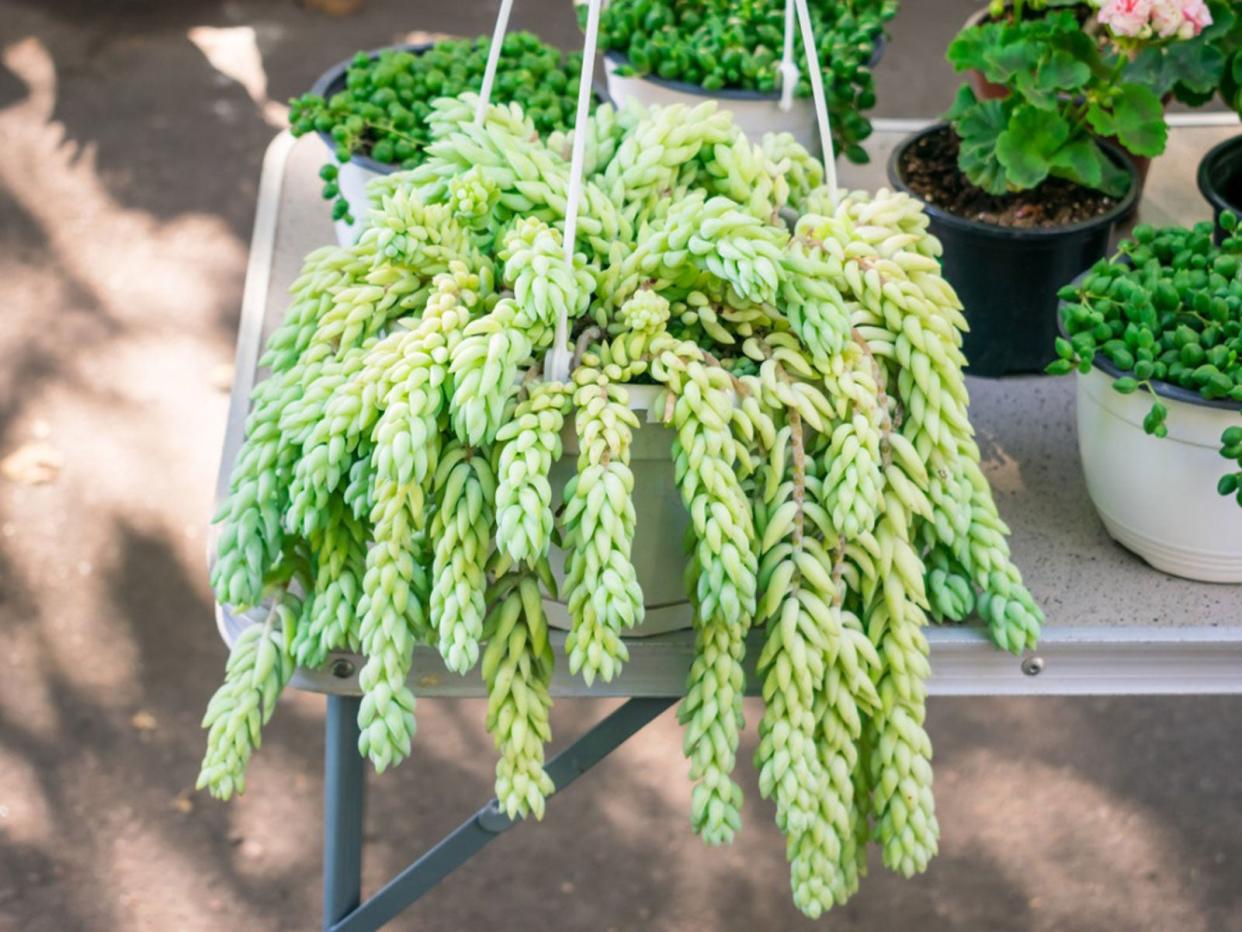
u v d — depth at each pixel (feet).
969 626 3.61
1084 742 7.47
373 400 3.08
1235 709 7.63
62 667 7.55
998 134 4.70
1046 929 6.54
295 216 5.12
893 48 11.64
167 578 7.98
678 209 3.26
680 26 5.32
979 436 4.44
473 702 7.70
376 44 11.89
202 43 12.01
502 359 3.04
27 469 8.48
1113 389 3.64
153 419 8.86
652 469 3.27
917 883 6.76
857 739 3.57
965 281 4.63
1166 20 4.15
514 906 6.65
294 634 3.41
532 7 12.26
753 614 3.28
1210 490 3.63
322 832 6.98
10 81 11.58
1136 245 3.95
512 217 3.45
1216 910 6.63
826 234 3.39
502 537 2.98
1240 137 4.69
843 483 3.23
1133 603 3.76
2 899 6.58
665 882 6.77
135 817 6.96
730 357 3.40
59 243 10.09
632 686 3.63
